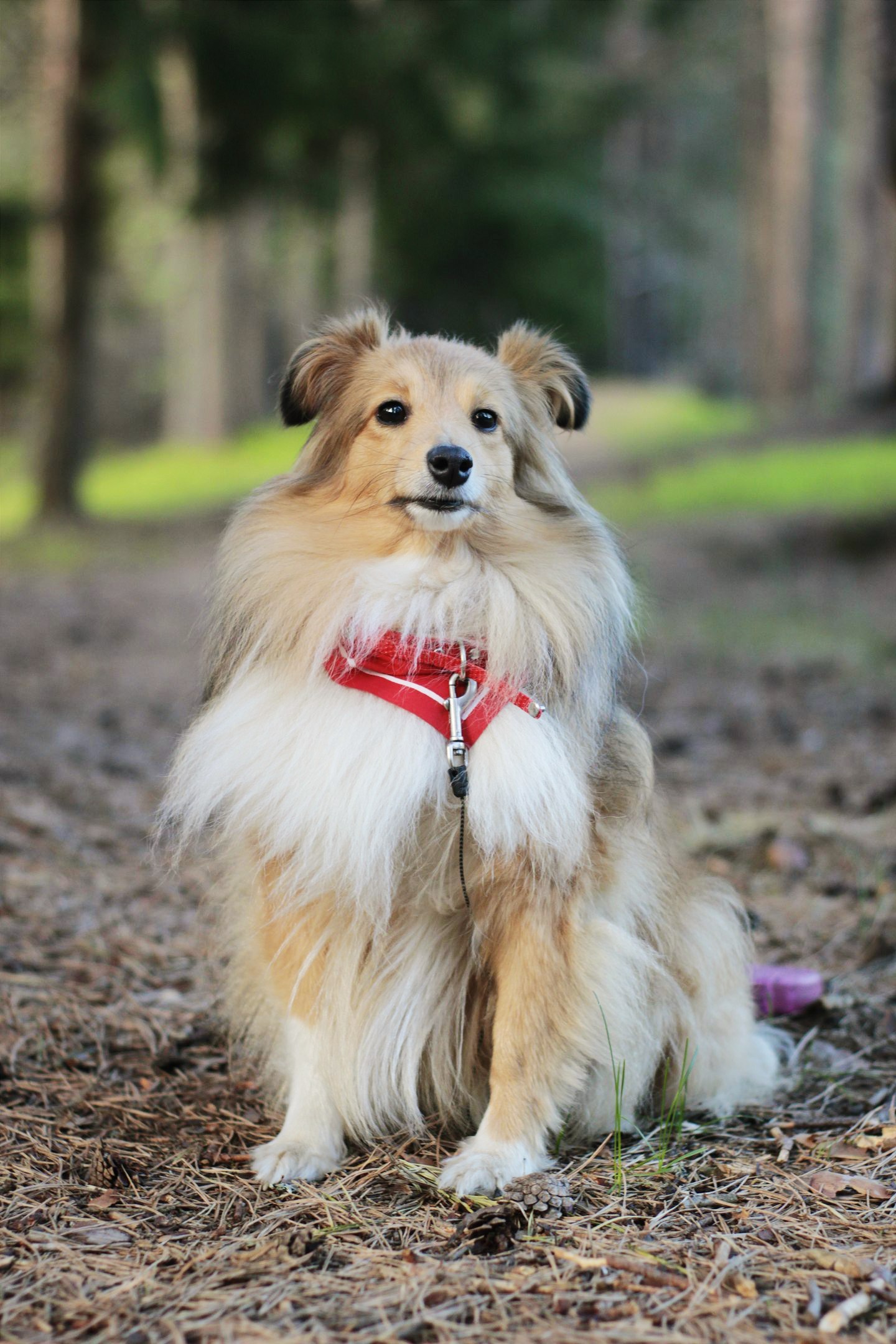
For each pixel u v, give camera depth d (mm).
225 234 30547
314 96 15609
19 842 5410
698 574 14383
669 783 6723
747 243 34125
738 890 5172
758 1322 2281
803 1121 3334
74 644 10828
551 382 3699
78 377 19094
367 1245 2598
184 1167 3023
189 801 3199
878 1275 2416
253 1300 2361
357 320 3566
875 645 10594
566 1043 3072
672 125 40875
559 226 32938
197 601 13203
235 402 32812
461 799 2932
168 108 15305
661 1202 2805
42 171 21109
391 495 3188
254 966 3422
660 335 52656
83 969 4262
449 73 16922
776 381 29359
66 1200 2824
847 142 30109
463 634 3102
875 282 29172
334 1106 3174
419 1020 3172
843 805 6277
